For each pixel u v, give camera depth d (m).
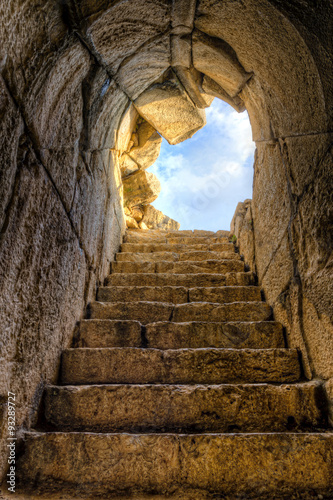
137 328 1.99
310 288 1.58
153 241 4.17
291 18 1.21
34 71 1.12
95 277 2.53
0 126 0.97
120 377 1.66
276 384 1.62
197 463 1.17
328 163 1.32
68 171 1.73
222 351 1.72
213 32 1.79
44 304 1.46
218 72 2.21
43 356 1.46
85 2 1.20
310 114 1.40
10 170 1.07
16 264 1.17
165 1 1.55
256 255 2.79
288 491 1.11
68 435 1.23
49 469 1.17
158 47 1.99
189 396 1.43
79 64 1.49
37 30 1.07
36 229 1.34
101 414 1.40
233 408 1.41
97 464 1.18
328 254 1.39
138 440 1.22
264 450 1.18
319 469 1.15
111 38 1.55
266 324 2.00
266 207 2.40
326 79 1.21
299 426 1.36
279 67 1.50
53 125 1.44
